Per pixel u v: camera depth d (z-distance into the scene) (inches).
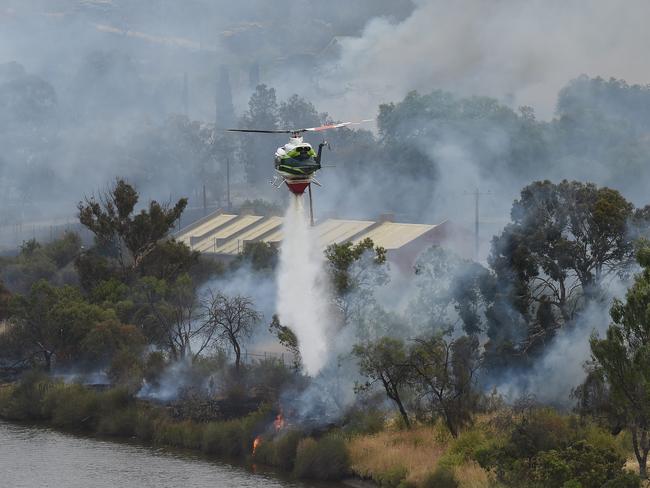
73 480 3420.3
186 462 3629.4
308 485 3307.1
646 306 2600.9
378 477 3201.3
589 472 2628.0
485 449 2925.7
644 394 2605.8
